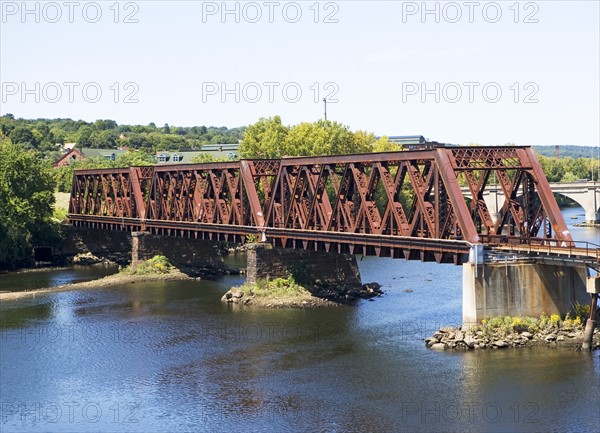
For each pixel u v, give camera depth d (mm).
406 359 62500
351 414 51469
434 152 69250
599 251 62156
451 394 54000
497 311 65312
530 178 71312
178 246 117062
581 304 67688
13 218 125438
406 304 85125
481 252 65000
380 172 75438
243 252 140500
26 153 134625
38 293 97875
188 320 79625
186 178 110000
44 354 67188
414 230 72875
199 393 56531
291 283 90500
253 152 163875
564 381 55250
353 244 78750
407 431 48531
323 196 84875
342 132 163250
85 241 138125
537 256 65250
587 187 191375
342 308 84062
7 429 50750
